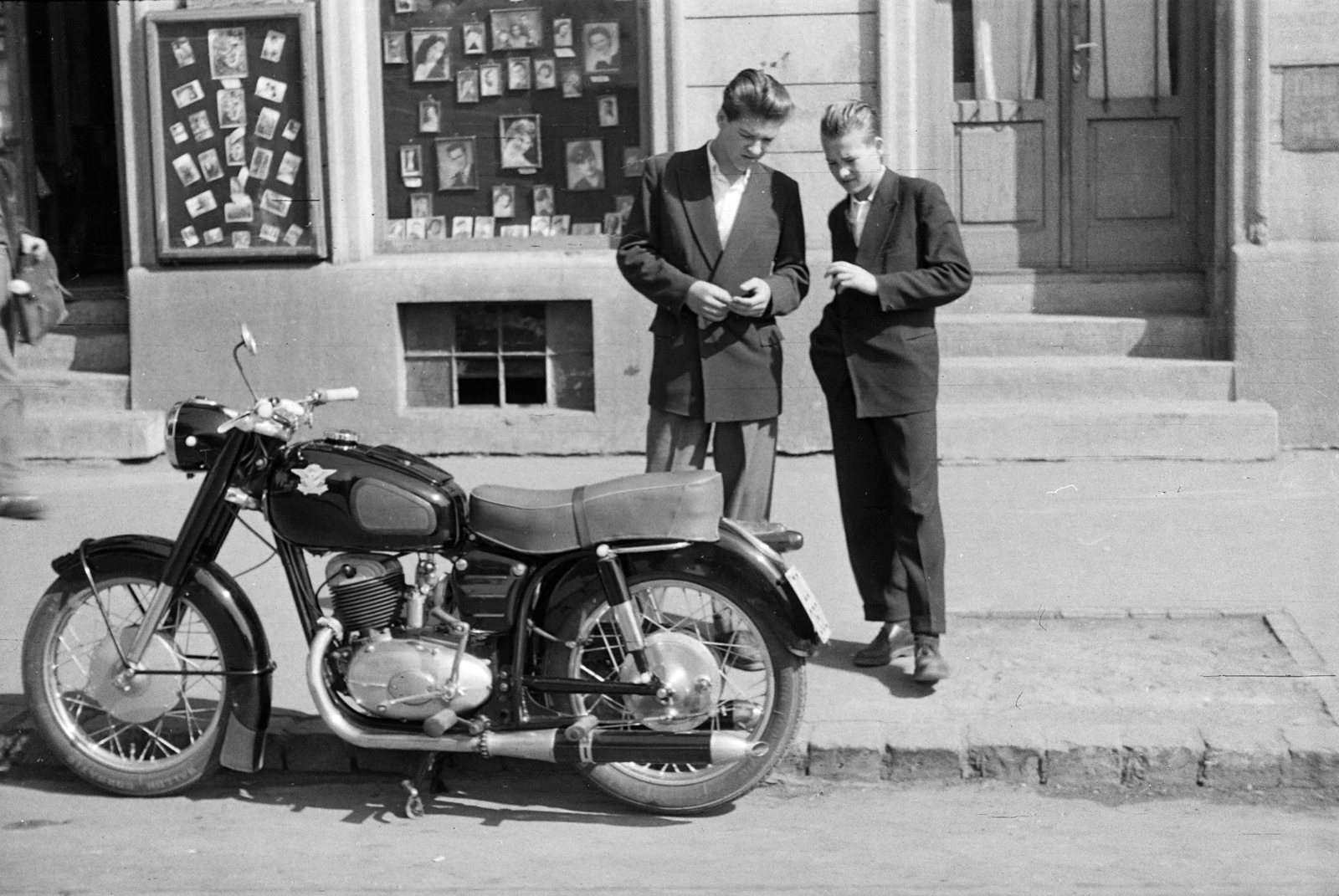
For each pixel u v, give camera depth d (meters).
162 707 4.61
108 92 9.23
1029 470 7.78
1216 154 8.11
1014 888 4.02
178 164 8.46
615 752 4.33
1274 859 4.17
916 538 5.08
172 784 4.66
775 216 5.28
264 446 4.52
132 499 7.71
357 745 4.46
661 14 8.13
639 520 4.34
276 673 5.36
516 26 8.38
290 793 4.75
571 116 8.39
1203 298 8.42
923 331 5.08
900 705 4.98
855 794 4.68
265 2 8.38
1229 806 4.55
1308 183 7.95
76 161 9.26
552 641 4.45
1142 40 8.44
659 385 5.36
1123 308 8.48
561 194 8.45
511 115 8.44
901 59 8.04
